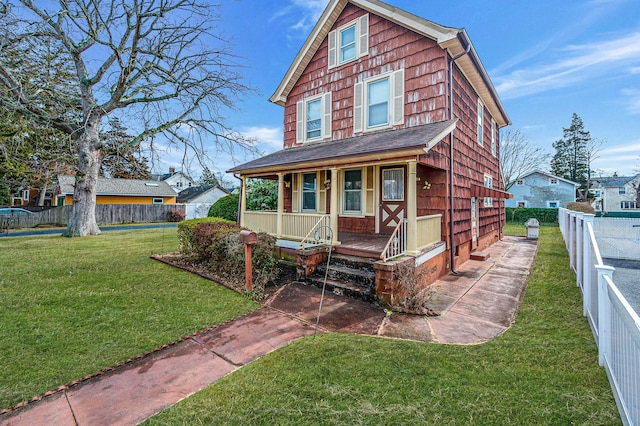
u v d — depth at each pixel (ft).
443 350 11.79
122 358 11.67
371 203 28.68
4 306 16.24
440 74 25.18
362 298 18.24
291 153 31.96
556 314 15.16
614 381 8.63
